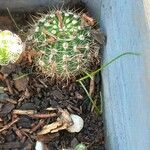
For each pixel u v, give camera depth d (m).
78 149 0.20
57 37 0.20
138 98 0.16
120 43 0.18
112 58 0.20
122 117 0.19
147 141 0.15
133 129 0.17
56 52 0.20
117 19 0.18
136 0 0.15
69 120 0.21
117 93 0.19
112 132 0.21
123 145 0.19
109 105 0.21
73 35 0.20
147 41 0.14
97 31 0.21
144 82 0.15
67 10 0.21
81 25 0.20
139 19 0.15
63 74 0.21
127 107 0.18
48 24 0.20
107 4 0.20
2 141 0.21
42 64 0.21
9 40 0.21
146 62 0.14
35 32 0.21
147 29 0.14
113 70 0.20
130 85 0.17
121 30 0.18
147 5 0.14
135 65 0.16
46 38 0.20
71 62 0.20
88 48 0.21
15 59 0.21
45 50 0.20
